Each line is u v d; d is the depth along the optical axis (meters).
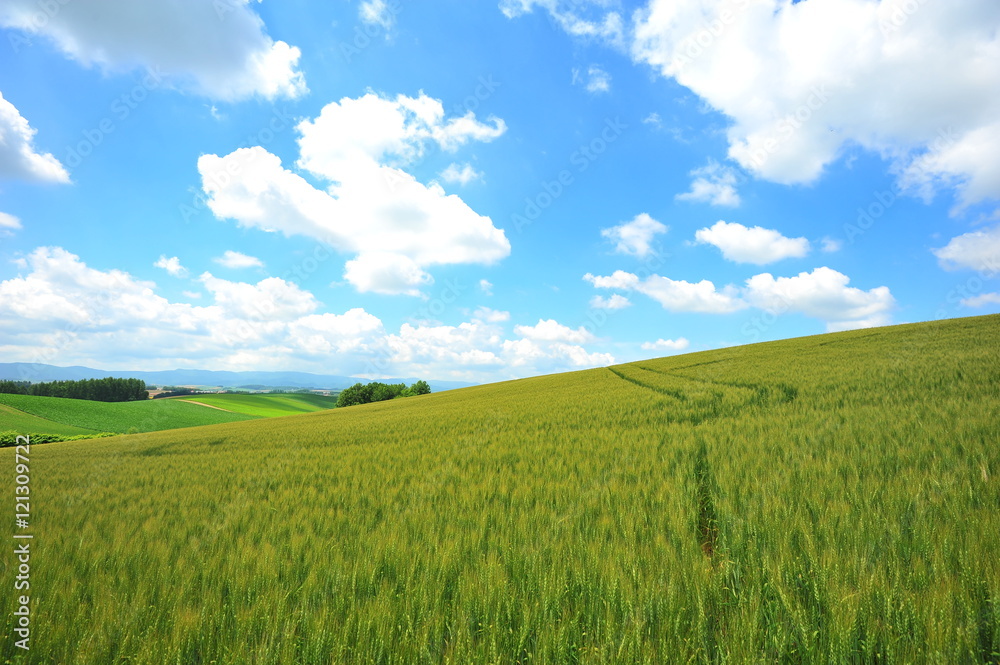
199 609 4.30
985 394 12.64
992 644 3.12
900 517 5.02
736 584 4.07
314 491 9.57
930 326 38.94
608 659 3.25
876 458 7.64
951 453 7.44
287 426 32.62
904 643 3.14
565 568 4.39
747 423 12.23
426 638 3.55
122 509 9.30
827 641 3.25
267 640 3.77
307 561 5.40
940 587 3.53
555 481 8.65
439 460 12.19
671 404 18.77
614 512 6.40
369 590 4.57
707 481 7.63
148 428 58.31
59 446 31.81
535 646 3.43
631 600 3.73
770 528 5.00
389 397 106.31
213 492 10.74
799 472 7.27
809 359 27.94
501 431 16.86
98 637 3.94
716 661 3.21
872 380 17.09
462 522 6.52
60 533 7.44
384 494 8.84
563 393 33.06
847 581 3.81
